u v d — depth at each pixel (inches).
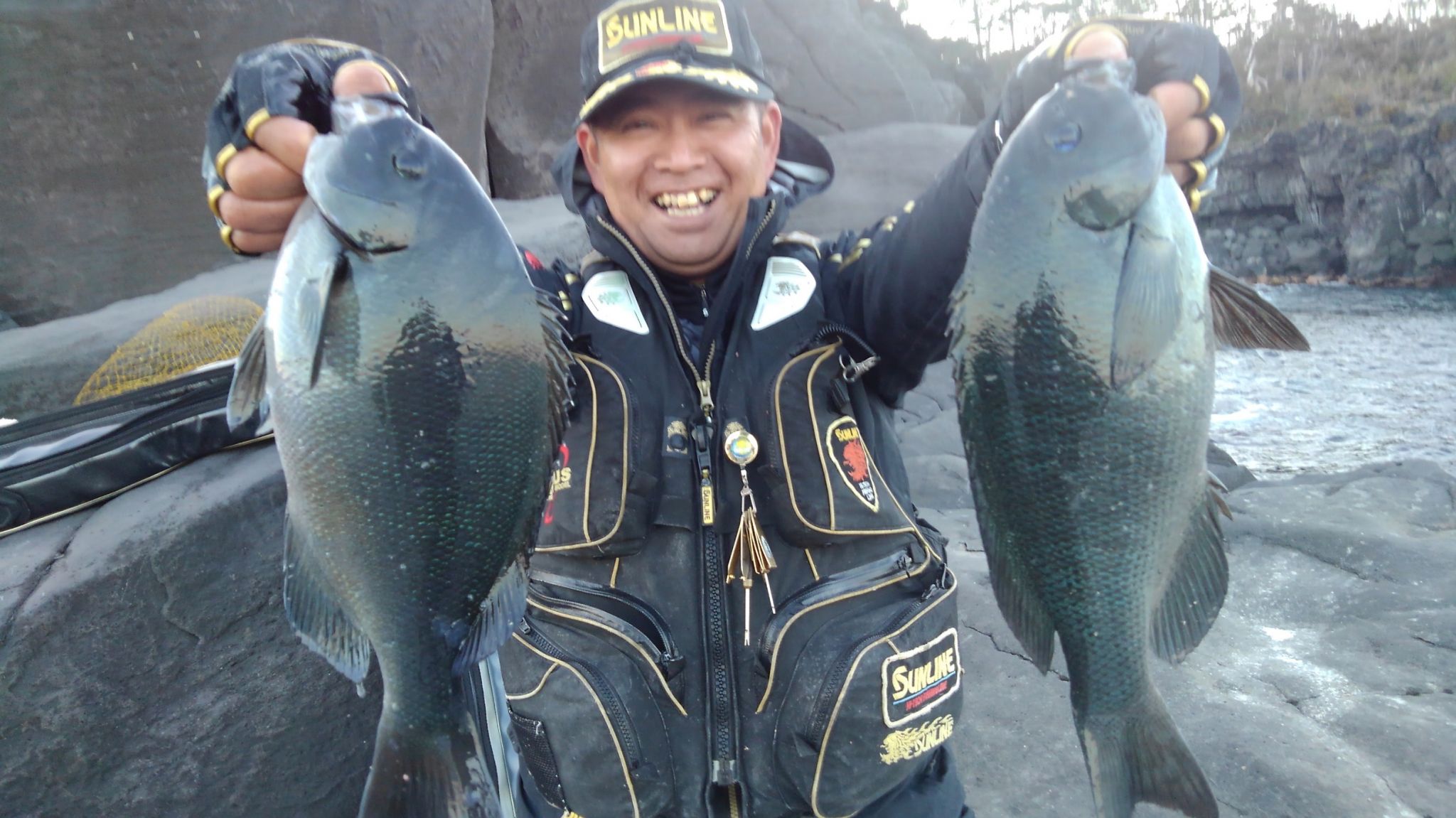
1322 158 1219.9
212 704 111.1
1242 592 168.9
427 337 56.2
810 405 69.4
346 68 61.6
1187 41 59.7
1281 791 111.9
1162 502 61.4
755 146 74.8
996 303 59.6
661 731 67.2
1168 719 62.8
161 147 214.4
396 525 57.4
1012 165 58.7
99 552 104.7
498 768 68.2
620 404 69.0
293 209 61.1
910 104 495.5
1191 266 59.4
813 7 483.8
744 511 67.7
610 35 72.3
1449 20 1411.2
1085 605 62.3
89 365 169.3
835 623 67.8
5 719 98.9
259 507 115.0
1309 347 62.8
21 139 197.5
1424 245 1149.1
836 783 66.8
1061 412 59.3
